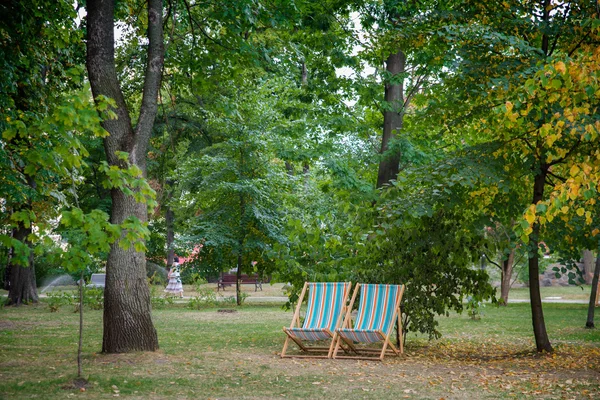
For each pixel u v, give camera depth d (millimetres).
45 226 6324
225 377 7867
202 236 24547
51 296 23375
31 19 11781
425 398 6703
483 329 15680
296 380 7777
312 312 10898
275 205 25516
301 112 20359
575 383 7605
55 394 6602
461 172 9539
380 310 10562
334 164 19375
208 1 12312
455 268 11547
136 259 9977
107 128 9883
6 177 10469
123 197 9867
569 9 10109
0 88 11227
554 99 6414
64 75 14391
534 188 10375
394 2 16609
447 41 11023
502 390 7184
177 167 29250
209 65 13211
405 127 19562
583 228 9992
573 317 19406
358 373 8398
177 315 19344
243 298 25438
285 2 12914
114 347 9773
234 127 24906
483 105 10828
